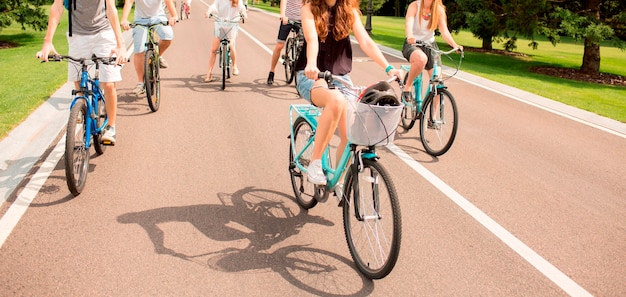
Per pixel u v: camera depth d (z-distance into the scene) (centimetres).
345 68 407
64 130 650
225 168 564
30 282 346
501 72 1463
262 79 1054
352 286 362
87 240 402
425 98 662
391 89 340
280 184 530
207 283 355
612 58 2497
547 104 995
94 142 566
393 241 342
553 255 420
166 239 410
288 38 1023
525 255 417
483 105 959
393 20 4766
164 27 827
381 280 371
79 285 345
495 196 532
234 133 687
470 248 423
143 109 781
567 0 1753
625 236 459
